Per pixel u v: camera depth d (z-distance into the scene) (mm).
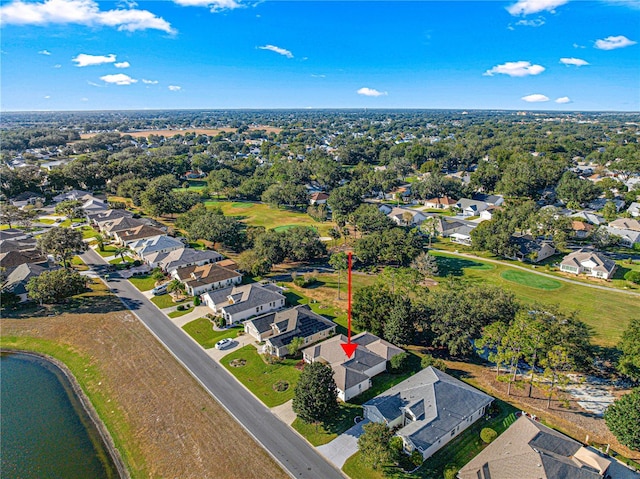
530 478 37875
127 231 121750
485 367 60969
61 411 52938
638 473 41438
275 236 102750
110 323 73125
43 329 71500
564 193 153125
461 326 61312
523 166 168000
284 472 42188
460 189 173750
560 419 49781
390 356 60656
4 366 62844
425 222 125375
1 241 112062
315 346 63281
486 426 48656
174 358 62594
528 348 51562
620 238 114500
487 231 111000
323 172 195875
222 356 63281
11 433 48938
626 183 182750
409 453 44094
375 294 69188
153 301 82375
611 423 44719
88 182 186500
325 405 46562
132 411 51656
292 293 87312
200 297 83188
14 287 81875
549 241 115500
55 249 93438
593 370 59688
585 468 39562
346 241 123188
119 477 43062
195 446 45750
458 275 97938
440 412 47531
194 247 115750
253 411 51281
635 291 87625
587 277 96000
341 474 42031
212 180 190000
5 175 164250
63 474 43344
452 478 40469
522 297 84500
